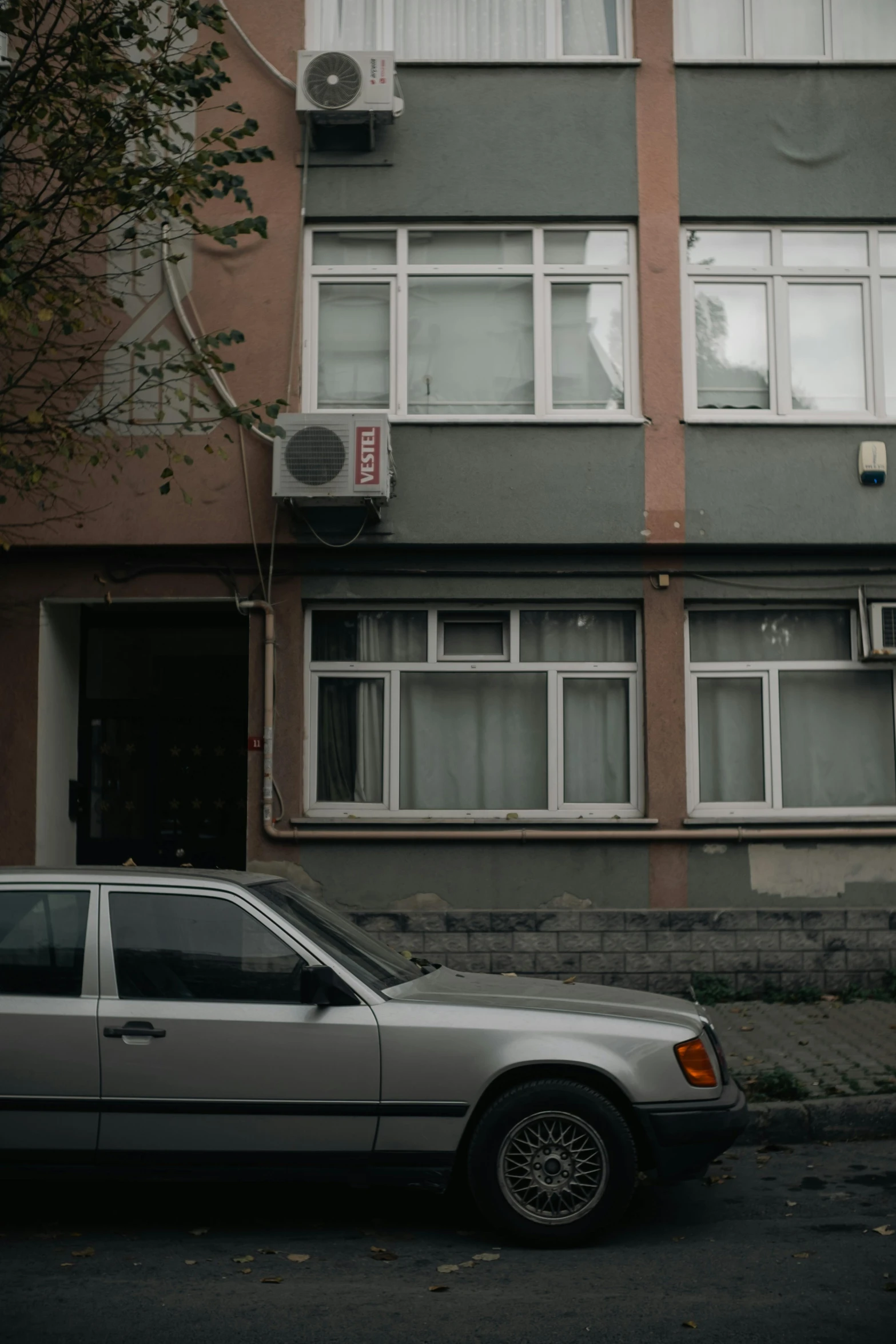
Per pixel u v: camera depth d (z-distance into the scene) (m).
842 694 11.30
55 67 9.19
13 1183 6.34
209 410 11.01
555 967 10.76
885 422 11.15
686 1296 4.75
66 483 10.94
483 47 11.64
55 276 9.23
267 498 10.95
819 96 11.45
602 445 11.09
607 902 10.89
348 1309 4.62
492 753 11.24
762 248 11.49
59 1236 5.53
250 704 11.05
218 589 11.06
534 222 11.45
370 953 6.04
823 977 10.73
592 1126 5.39
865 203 11.38
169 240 9.24
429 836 10.86
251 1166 5.37
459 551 11.09
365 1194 6.20
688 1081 5.51
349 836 10.84
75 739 11.95
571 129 11.41
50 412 10.11
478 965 10.76
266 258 11.21
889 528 11.07
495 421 11.09
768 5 11.71
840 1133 7.31
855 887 10.91
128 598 11.08
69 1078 5.34
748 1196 6.16
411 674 11.30
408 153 11.38
